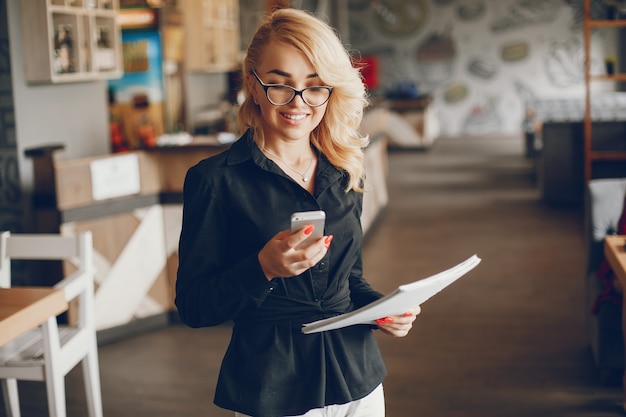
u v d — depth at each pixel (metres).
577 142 9.18
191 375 4.46
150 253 5.24
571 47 16.17
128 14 8.16
